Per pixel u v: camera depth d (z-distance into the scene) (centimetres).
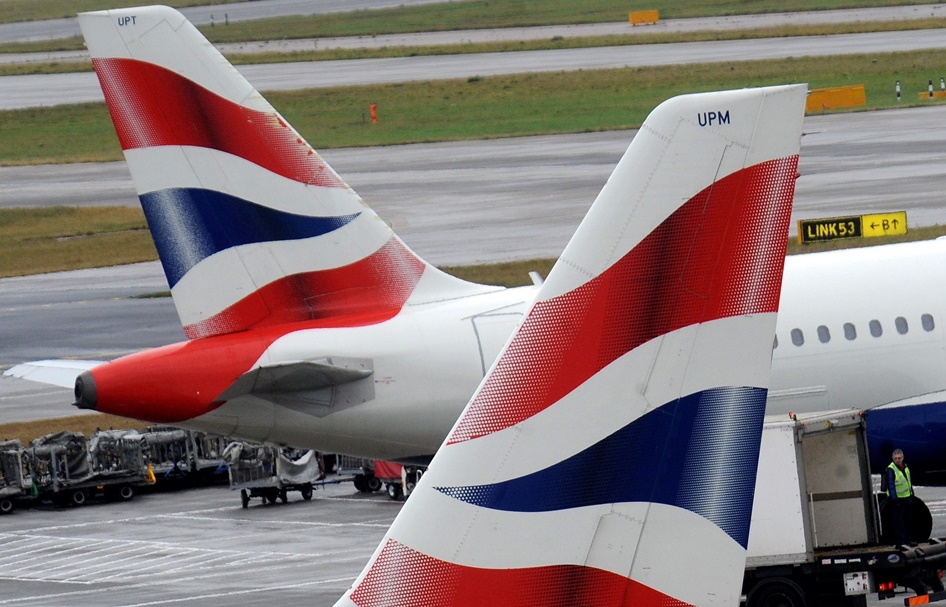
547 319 4116
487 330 10044
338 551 13950
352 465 17638
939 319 10962
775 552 9112
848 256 11256
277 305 9844
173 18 9462
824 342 10775
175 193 9619
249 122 9662
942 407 10950
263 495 17112
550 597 4059
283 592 12138
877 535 9531
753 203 4188
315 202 9881
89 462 17575
